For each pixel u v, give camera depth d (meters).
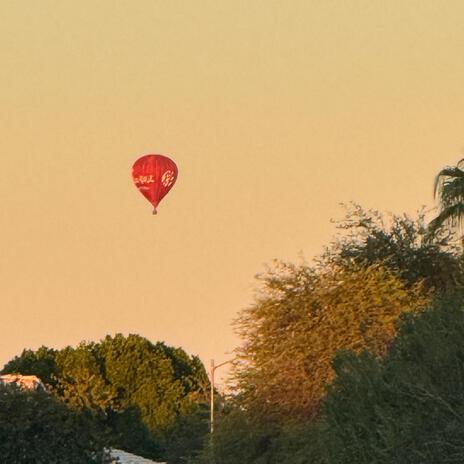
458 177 175.62
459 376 112.38
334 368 124.94
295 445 162.12
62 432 132.00
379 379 118.25
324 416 125.12
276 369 169.75
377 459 114.19
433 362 113.62
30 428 131.50
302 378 168.50
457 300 119.00
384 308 168.38
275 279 173.62
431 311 119.31
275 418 170.25
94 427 134.50
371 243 180.12
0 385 133.50
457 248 179.50
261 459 169.25
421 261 179.62
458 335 113.88
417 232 181.12
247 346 173.12
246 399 172.12
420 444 110.94
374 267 171.75
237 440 171.62
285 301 172.12
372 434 116.88
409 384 112.75
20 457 130.50
